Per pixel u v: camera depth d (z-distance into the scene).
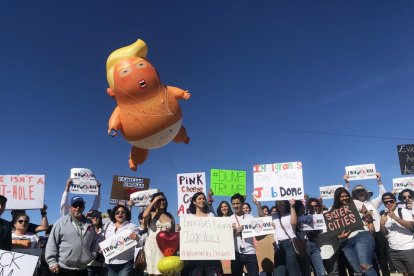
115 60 7.26
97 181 10.08
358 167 11.06
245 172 10.36
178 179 9.61
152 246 7.08
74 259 6.87
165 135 7.12
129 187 11.05
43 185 8.90
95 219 8.98
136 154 7.64
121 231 7.89
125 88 6.91
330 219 8.09
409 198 9.63
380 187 10.16
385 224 8.07
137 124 6.93
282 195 8.47
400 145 11.92
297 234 8.59
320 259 9.18
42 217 8.78
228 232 7.12
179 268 6.71
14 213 8.50
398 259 7.91
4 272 6.02
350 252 7.93
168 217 7.37
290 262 8.13
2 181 8.75
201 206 7.53
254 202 8.69
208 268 7.02
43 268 8.20
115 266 7.74
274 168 8.70
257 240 8.38
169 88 7.40
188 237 6.93
